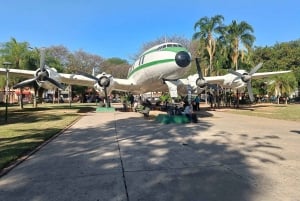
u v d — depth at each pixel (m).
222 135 10.84
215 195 4.56
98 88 22.48
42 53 19.44
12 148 8.32
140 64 20.47
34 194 4.72
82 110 27.44
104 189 4.89
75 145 8.93
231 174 5.69
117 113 22.59
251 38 40.06
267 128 13.02
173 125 14.09
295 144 8.91
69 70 60.47
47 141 9.76
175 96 19.00
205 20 40.44
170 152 7.79
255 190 4.77
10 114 22.33
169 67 17.41
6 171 6.11
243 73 23.58
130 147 8.52
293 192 4.66
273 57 61.09
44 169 6.23
